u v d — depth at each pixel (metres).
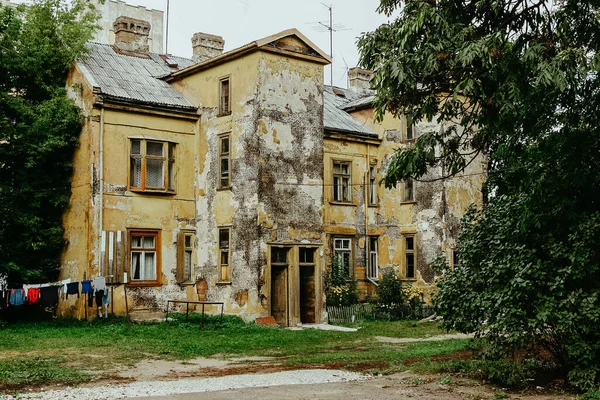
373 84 11.98
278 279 25.03
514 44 11.57
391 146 30.81
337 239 29.53
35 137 23.70
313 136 25.92
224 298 24.77
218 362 15.55
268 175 24.27
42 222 24.39
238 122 24.95
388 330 23.34
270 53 24.86
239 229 24.47
